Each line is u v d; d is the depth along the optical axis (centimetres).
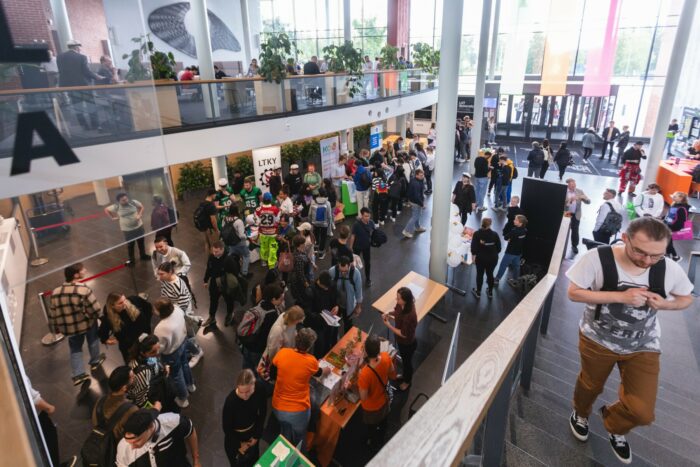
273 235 798
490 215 1155
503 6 2095
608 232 809
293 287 545
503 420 151
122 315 485
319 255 893
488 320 675
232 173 1425
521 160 1761
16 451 43
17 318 617
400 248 945
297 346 379
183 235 1029
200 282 788
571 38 1373
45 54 101
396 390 524
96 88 110
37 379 537
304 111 1033
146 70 119
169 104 769
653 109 1858
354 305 569
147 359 388
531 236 750
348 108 1198
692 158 1280
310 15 2472
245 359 493
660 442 286
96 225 116
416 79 1711
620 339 204
